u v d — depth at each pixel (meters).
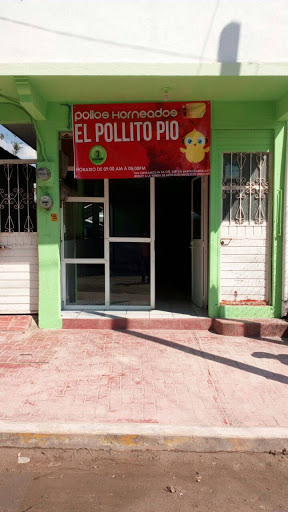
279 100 6.00
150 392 4.35
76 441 3.58
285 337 6.12
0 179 6.50
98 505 2.85
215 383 4.57
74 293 6.96
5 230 6.54
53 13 5.43
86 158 6.21
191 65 5.16
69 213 6.84
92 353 5.39
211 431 3.63
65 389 4.39
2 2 5.41
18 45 5.46
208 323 6.36
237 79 5.30
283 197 6.30
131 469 3.29
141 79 5.29
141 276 6.96
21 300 6.62
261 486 3.09
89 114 6.14
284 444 3.56
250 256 6.47
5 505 2.84
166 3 5.45
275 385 4.54
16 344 5.69
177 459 3.44
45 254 6.28
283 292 6.35
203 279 6.93
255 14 5.48
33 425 3.68
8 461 3.38
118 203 6.83
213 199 6.32
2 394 4.26
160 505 2.86
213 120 6.20
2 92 5.75
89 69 5.14
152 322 6.36
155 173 6.21
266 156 6.38
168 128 6.15
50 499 2.91
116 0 5.43
